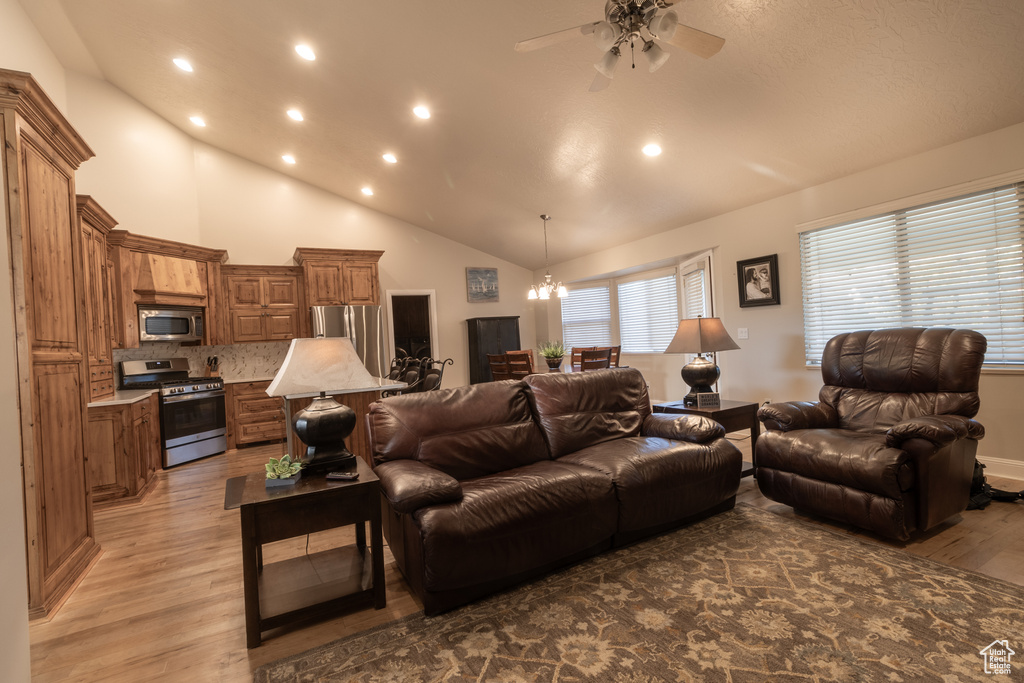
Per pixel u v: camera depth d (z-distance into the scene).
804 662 1.44
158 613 1.95
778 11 2.51
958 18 2.33
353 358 2.07
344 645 1.67
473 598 1.91
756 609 1.74
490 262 7.77
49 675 1.58
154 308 4.73
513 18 2.90
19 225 1.96
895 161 3.44
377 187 6.01
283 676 1.52
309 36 3.42
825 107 3.10
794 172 3.85
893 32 2.48
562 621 1.73
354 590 1.93
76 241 2.51
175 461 4.58
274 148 5.55
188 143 5.61
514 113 3.88
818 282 4.02
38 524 1.99
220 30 3.58
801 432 2.67
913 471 2.18
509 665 1.51
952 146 3.14
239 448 5.40
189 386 4.77
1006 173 2.90
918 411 2.64
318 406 2.12
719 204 4.66
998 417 3.03
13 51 3.47
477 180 5.24
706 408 3.19
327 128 4.77
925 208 3.34
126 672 1.58
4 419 1.01
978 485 2.63
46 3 3.58
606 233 6.06
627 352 6.88
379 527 1.92
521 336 8.06
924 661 1.42
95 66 4.50
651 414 3.12
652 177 4.46
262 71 4.01
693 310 5.37
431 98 3.88
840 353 3.13
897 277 3.50
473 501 1.91
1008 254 2.96
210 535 2.82
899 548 2.16
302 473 2.02
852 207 3.72
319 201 6.49
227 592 2.11
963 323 3.16
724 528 2.49
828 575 1.95
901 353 2.82
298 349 1.99
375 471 2.23
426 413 2.48
